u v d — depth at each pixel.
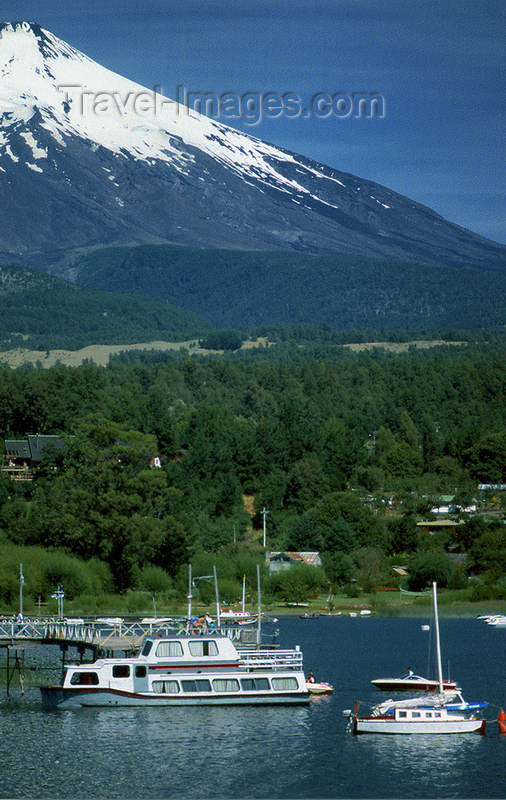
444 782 93.88
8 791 91.81
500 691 129.88
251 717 114.88
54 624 137.00
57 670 146.50
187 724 111.69
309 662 152.12
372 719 108.38
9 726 110.88
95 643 126.81
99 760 99.62
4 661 156.12
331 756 101.44
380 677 139.38
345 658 156.00
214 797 90.75
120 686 118.12
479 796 90.50
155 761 99.44
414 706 112.62
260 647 132.12
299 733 108.62
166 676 118.69
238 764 98.62
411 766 98.25
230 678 119.69
